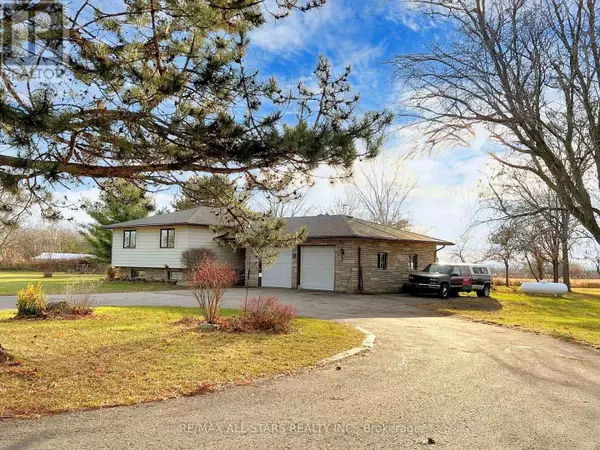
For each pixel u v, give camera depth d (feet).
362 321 40.86
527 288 86.58
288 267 78.38
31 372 19.62
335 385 19.33
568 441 13.64
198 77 17.60
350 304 55.98
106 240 114.01
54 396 16.69
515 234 36.19
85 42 16.56
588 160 32.60
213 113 18.85
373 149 18.69
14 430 13.44
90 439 12.89
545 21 31.40
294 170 20.67
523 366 24.32
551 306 66.28
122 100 17.53
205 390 18.03
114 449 12.22
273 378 20.20
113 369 20.58
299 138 16.89
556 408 16.97
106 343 26.25
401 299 64.80
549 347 30.96
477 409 16.60
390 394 18.21
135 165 20.04
